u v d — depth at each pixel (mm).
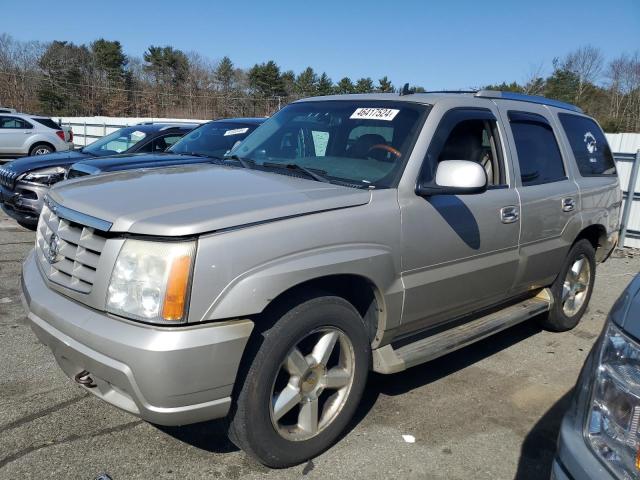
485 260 3820
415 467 3064
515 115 4273
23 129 19328
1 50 50469
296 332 2762
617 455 1767
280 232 2682
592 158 5160
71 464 2932
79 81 53719
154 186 3049
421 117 3584
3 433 3184
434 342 3656
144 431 3258
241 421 2701
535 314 4574
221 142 7328
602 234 5254
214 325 2480
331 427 3072
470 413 3668
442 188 3242
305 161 3754
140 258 2463
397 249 3186
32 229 8633
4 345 4320
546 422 3609
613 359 1867
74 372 2785
